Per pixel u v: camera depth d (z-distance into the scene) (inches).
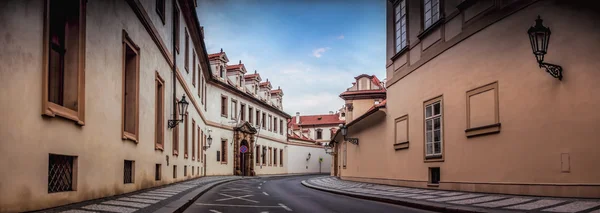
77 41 357.7
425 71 697.0
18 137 275.6
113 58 437.4
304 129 3651.6
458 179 594.9
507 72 505.7
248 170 1840.6
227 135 1656.0
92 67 382.9
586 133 421.4
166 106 705.0
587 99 422.0
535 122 466.9
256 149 1973.4
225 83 1601.9
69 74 356.2
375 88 1760.6
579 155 425.7
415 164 729.0
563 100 440.1
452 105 612.4
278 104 2362.2
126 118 517.0
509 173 498.3
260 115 2020.2
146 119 572.1
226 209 430.9
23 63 280.7
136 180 526.0
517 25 493.4
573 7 437.1
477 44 559.5
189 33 977.5
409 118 756.0
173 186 689.6
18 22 275.7
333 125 3580.2
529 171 471.8
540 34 441.7
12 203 269.9
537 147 463.5
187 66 958.4
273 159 2185.0
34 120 292.5
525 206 386.9
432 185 666.2
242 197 592.1
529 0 478.3
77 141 354.0
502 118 510.3
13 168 270.8
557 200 413.4
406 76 772.6
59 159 339.0
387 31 869.8
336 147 1724.9
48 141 309.1
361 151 1069.8
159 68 648.4
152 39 601.6
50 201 313.1
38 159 296.5
